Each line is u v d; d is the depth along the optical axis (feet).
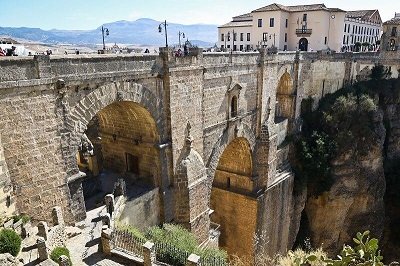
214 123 103.40
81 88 63.31
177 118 85.81
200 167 92.79
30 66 54.70
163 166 85.15
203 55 92.07
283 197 148.77
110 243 62.03
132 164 93.20
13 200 54.70
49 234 57.67
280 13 247.70
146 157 87.25
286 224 157.07
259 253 121.60
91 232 67.72
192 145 93.15
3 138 53.01
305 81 165.58
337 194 165.17
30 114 55.98
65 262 51.37
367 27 318.04
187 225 90.68
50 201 61.26
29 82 54.39
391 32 197.26
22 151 55.77
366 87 191.83
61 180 62.59
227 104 108.58
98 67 65.46
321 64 174.50
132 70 72.23
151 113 79.41
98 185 88.63
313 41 249.14
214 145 105.29
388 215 193.06
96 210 77.41
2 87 51.08
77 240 64.69
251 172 132.67
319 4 254.27
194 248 75.36
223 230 143.23
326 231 171.94
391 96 190.39
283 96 157.79
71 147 63.46
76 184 65.87
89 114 65.51
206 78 94.94
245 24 284.41
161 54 79.30
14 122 54.03
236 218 138.21
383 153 189.06
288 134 160.97
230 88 107.24
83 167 93.50
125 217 75.61
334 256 175.63
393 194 188.75
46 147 59.21
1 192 51.90
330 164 163.22
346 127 167.12
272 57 128.26
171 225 82.02
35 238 56.95
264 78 124.67
